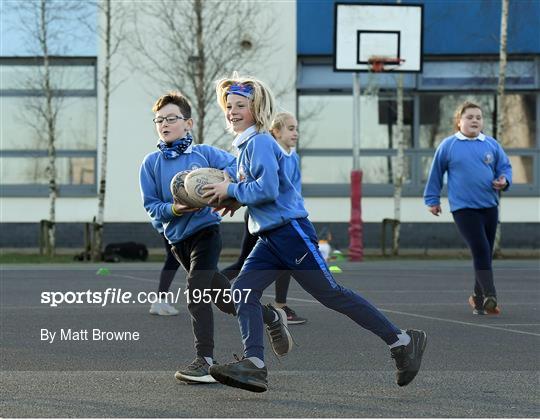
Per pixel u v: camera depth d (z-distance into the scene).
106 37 28.44
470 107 12.72
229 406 7.22
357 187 25.64
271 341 8.12
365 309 7.47
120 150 30.98
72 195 31.47
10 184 31.58
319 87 31.03
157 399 7.50
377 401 7.39
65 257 27.84
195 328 8.19
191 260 8.19
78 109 31.44
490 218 12.73
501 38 27.77
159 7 29.94
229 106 7.36
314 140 31.38
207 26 29.38
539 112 31.05
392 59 26.05
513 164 31.17
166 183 8.20
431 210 13.00
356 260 25.52
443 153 12.80
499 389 7.88
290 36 30.47
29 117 31.52
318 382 8.15
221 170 7.98
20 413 7.02
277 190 7.19
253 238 11.42
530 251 30.41
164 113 8.23
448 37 30.50
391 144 31.33
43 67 31.06
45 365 9.03
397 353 7.52
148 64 30.58
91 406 7.25
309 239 7.34
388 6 26.05
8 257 27.58
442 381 8.21
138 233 30.98
